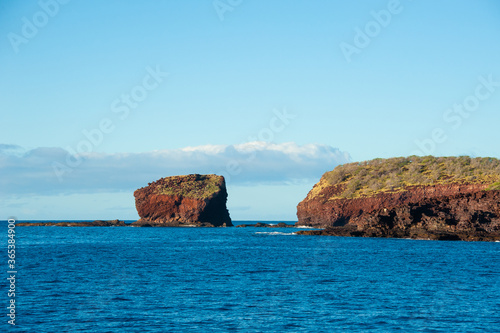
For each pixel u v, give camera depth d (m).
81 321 33.84
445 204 143.75
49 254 85.75
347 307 38.59
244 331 31.70
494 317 35.78
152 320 34.19
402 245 112.12
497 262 73.25
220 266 66.56
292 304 39.47
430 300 41.72
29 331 31.41
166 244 118.19
